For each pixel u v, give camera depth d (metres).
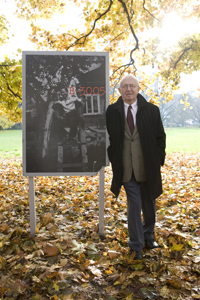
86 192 5.53
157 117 2.92
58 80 3.14
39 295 2.18
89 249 2.96
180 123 64.94
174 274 2.47
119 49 8.05
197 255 2.80
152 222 3.03
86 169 3.21
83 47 7.61
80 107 3.17
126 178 2.87
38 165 3.17
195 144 19.11
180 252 2.82
